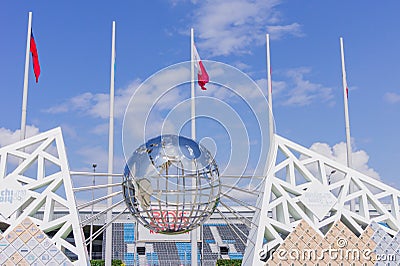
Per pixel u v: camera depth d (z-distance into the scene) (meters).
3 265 22.22
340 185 25.03
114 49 32.66
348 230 24.23
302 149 25.20
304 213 24.30
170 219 20.95
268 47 33.38
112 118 31.39
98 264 43.50
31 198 23.70
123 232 70.25
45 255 22.47
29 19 32.03
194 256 29.94
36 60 32.09
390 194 25.30
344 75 33.69
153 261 66.00
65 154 23.75
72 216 23.06
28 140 23.83
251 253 24.23
